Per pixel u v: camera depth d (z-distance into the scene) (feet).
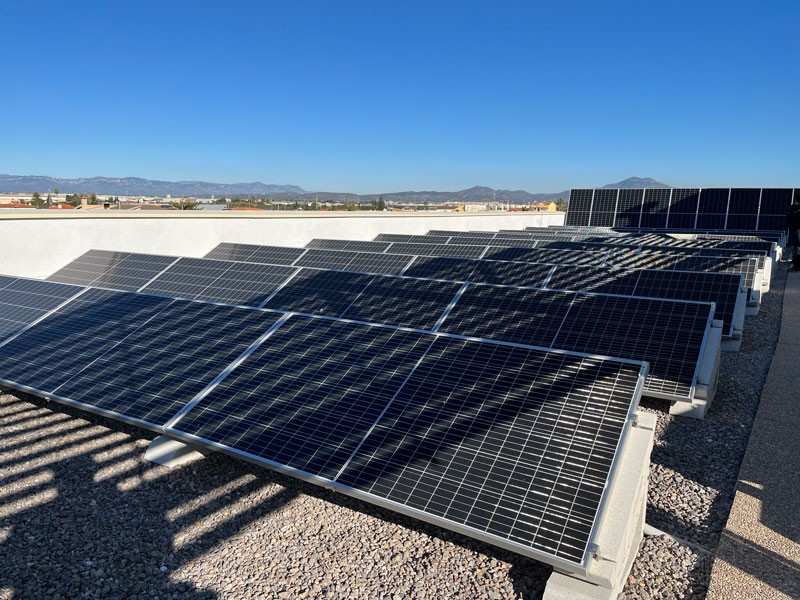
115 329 25.52
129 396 20.36
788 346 35.99
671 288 37.86
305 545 16.26
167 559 15.49
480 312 29.45
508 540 13.02
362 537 16.71
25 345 25.53
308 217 74.49
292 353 21.11
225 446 17.07
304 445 16.58
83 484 19.21
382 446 16.08
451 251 61.36
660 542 16.78
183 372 21.21
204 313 25.53
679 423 25.16
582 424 15.56
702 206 112.57
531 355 18.63
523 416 16.21
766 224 106.01
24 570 14.82
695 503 18.98
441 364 19.03
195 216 60.18
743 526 16.84
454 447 15.62
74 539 16.21
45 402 26.13
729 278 37.17
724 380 30.42
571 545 12.68
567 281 41.47
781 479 19.52
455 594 14.42
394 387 18.31
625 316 27.20
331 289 35.35
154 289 39.88
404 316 30.60
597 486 13.76
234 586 14.48
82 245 49.90
